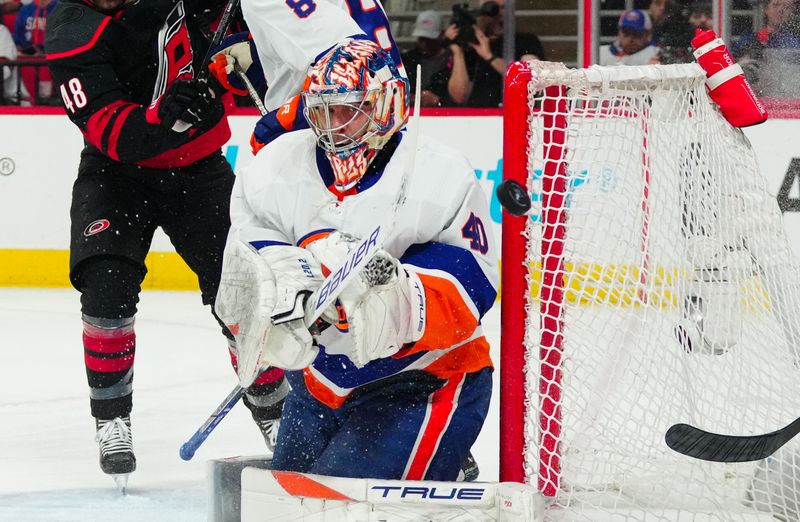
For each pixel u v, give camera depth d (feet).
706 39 14.06
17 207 47.03
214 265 20.44
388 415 13.39
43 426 23.41
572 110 13.35
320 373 13.73
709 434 12.09
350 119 12.85
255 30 17.07
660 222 13.51
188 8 19.57
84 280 18.89
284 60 16.76
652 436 14.17
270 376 19.70
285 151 13.69
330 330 13.25
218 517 14.60
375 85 12.75
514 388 13.33
